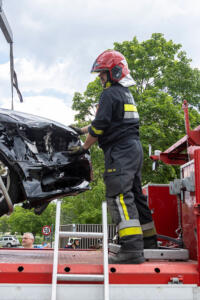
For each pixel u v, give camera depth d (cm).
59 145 311
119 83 298
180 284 226
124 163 271
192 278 227
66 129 318
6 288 214
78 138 322
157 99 1786
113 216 270
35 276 217
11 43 354
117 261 254
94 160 1733
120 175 267
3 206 301
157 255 287
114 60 297
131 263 248
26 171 286
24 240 612
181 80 1961
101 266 227
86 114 2072
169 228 421
